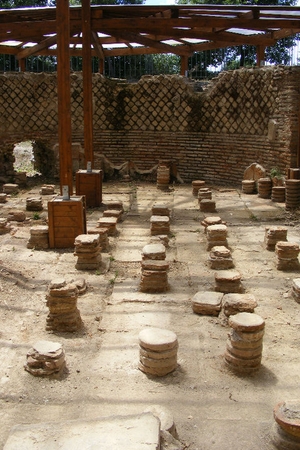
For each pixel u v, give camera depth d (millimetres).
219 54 24391
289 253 7926
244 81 15203
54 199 9062
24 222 11078
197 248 9211
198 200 13258
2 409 4312
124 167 17938
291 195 12297
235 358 4891
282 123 13758
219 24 12383
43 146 18266
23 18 13414
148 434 2723
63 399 4469
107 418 2887
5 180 16625
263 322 4910
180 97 16922
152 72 24578
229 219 11602
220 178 16656
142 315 6227
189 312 6324
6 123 16844
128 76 25516
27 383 4703
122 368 4992
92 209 12711
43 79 17234
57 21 10281
